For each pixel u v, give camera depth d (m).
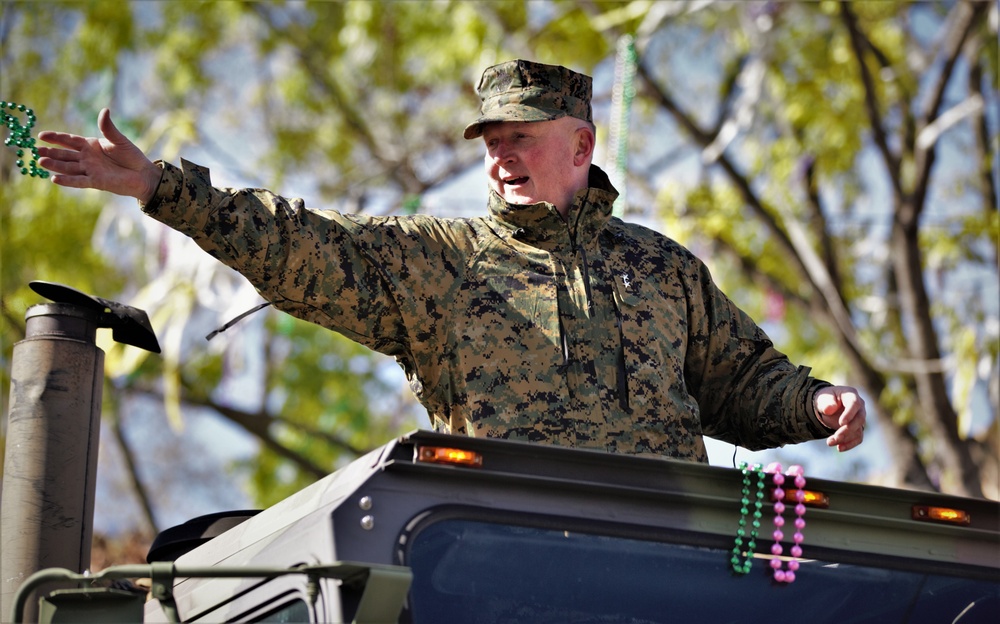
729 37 28.50
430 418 7.57
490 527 5.90
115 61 29.17
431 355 7.36
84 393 7.89
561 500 6.03
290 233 7.01
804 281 25.44
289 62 30.80
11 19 29.53
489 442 5.86
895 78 26.50
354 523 5.64
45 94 29.20
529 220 7.56
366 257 7.22
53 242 27.66
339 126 30.36
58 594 5.92
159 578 5.38
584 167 8.14
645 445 7.32
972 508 6.67
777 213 27.33
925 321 23.78
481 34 27.47
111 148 6.63
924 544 6.62
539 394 7.22
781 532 6.38
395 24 29.03
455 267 7.43
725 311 8.04
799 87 26.83
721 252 27.11
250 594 6.11
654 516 6.19
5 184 28.23
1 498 7.75
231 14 30.05
